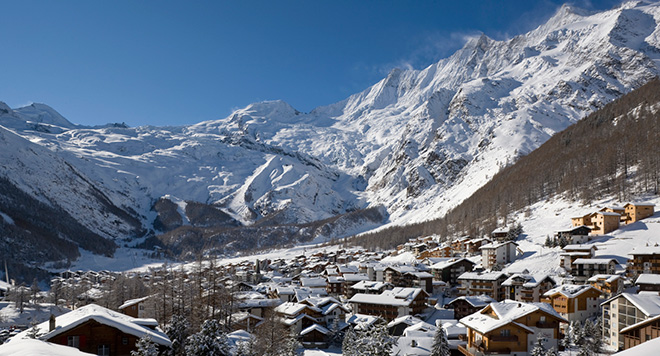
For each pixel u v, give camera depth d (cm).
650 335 6125
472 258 17188
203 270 12781
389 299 11262
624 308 7206
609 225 15000
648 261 11038
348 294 14338
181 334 5138
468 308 10419
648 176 17388
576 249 13112
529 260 14275
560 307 9438
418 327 8475
